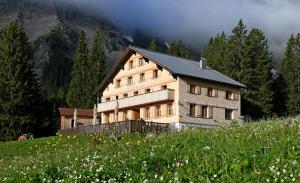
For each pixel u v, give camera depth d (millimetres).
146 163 14266
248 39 103188
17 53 84750
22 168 19234
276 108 104938
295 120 20641
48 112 93188
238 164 12477
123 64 76375
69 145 25250
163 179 12422
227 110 71812
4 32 87688
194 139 17234
